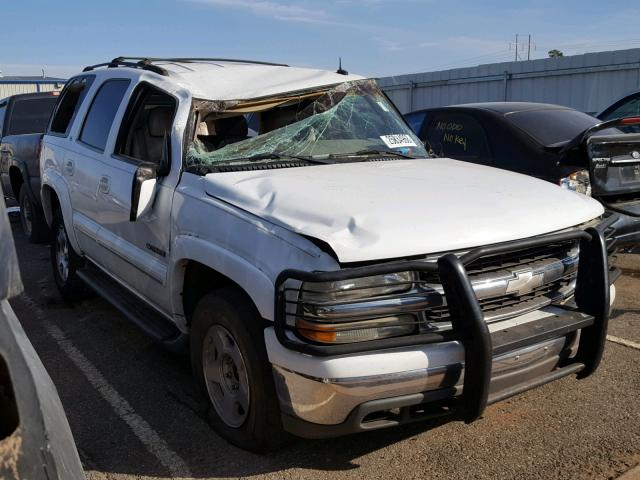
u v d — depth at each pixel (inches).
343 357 108.3
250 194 134.9
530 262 129.0
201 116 161.0
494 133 262.7
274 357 116.6
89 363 186.4
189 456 135.3
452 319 112.8
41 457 55.1
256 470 129.5
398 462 131.2
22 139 344.2
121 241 181.3
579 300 132.9
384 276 113.2
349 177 146.5
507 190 143.3
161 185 157.2
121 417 153.4
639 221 223.1
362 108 192.4
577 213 139.3
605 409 150.9
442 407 117.3
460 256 116.7
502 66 778.2
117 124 189.2
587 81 698.8
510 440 138.6
